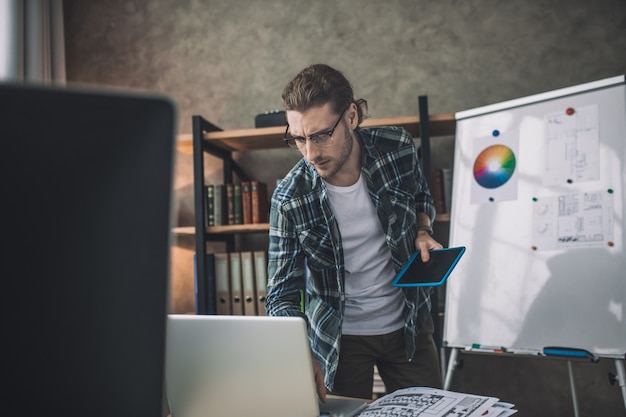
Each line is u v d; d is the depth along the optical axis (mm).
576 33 2873
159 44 3289
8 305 469
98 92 482
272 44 3180
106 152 491
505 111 2459
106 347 512
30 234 469
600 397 2721
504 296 2273
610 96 2203
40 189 469
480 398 1015
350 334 1705
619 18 2830
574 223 2178
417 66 3021
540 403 2791
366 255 1679
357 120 1548
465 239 2445
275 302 1533
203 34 3256
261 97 3172
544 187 2281
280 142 2861
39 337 484
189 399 1026
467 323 2340
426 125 2553
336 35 3113
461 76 2977
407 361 1721
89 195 489
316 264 1642
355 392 1719
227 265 2723
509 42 2945
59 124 470
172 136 519
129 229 509
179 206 3195
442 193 2676
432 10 3029
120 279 510
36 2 2707
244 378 984
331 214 1604
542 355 2105
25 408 488
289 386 965
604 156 2170
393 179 1650
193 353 1003
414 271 1391
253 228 2701
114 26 3328
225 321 985
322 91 1404
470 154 2516
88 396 510
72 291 491
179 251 3172
